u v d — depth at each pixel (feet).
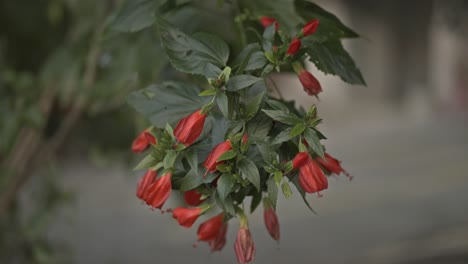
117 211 40.70
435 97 87.76
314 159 5.20
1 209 11.04
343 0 81.87
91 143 12.57
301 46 5.54
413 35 86.22
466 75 90.02
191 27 7.20
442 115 83.82
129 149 12.60
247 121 4.95
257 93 5.06
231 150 4.78
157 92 5.62
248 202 24.95
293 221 38.60
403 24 85.97
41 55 12.67
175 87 5.63
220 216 5.52
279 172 4.79
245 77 4.89
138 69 8.34
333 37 5.66
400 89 86.43
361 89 84.12
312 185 4.81
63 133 10.74
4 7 12.26
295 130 4.78
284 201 43.29
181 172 5.10
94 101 9.98
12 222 12.08
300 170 4.87
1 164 10.77
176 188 5.12
